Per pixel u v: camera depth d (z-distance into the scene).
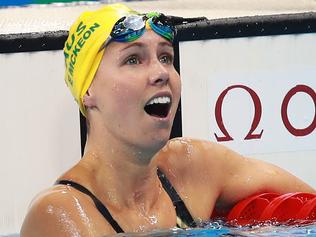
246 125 8.64
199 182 6.87
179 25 8.41
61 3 9.68
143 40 6.04
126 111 6.00
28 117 8.16
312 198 7.08
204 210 6.78
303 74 8.73
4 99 8.11
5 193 8.14
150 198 6.38
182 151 6.91
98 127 6.24
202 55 8.47
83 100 6.30
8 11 9.34
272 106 8.68
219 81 8.53
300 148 8.77
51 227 5.85
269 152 8.71
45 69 8.16
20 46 8.09
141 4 9.60
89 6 9.55
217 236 6.30
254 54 8.59
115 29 6.04
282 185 7.26
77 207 5.93
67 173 6.27
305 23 8.69
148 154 6.12
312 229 6.58
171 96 6.05
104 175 6.20
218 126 8.57
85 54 6.20
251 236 6.33
